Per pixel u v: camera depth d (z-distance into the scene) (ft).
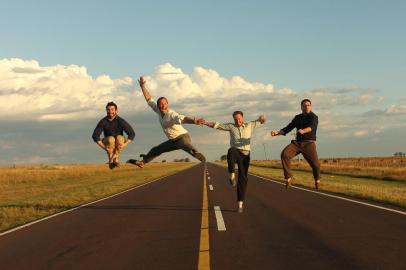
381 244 25.14
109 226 35.01
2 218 43.57
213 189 73.05
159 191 72.38
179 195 62.85
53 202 60.23
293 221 34.53
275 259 22.27
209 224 34.19
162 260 22.89
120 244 27.48
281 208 43.37
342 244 25.36
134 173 182.80
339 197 54.08
